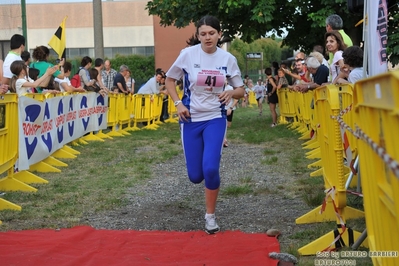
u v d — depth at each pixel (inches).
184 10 677.3
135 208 244.4
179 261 165.9
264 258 165.2
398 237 97.0
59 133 383.9
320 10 608.4
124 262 163.6
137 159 385.1
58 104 380.2
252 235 195.9
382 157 86.3
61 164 354.6
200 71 197.8
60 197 264.2
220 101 198.7
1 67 327.9
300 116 551.2
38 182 297.7
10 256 168.9
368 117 112.3
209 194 200.5
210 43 196.9
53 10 1553.9
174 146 466.6
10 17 602.2
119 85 607.2
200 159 203.9
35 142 317.7
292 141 479.8
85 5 1578.5
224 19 671.1
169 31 1444.4
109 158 388.8
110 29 1598.2
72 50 1588.3
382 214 110.7
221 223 217.0
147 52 1601.9
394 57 580.1
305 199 244.5
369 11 217.6
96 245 185.3
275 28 703.1
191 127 202.4
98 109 510.3
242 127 639.8
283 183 290.8
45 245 183.3
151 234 201.3
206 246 183.2
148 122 658.8
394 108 84.5
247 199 256.8
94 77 520.1
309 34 690.8
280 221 215.9
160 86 753.6
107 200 256.4
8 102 257.9
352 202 232.4
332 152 175.8
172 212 237.0
